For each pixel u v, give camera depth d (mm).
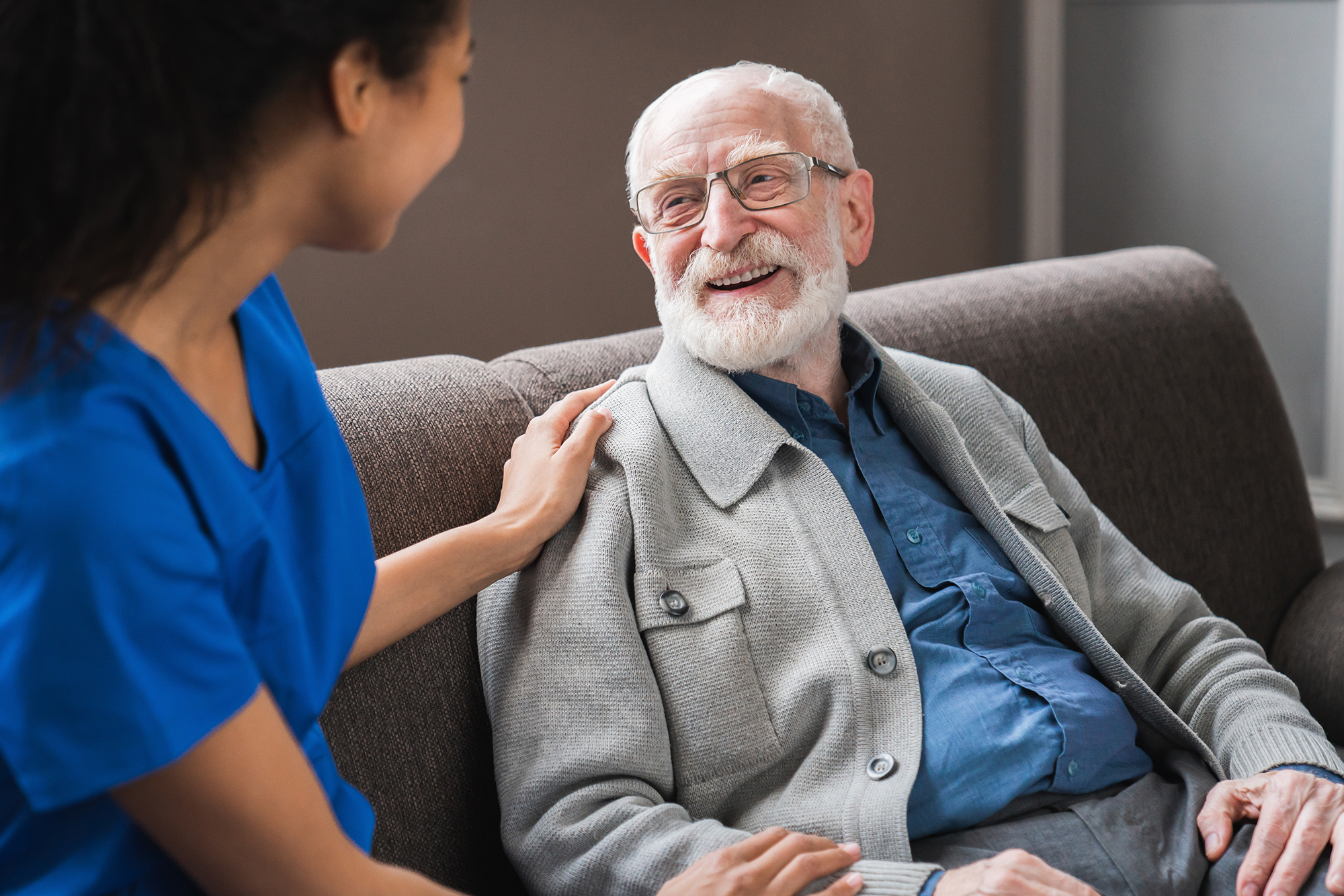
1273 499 1738
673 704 1063
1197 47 2588
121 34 554
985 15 2717
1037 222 2842
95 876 667
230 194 628
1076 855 1012
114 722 588
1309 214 2504
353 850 695
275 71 607
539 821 1005
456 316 2041
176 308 672
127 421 623
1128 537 1604
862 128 2549
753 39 2348
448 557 1019
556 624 1063
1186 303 1775
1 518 580
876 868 915
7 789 660
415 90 665
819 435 1234
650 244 1236
